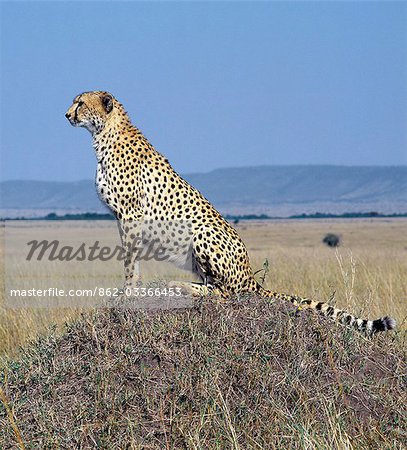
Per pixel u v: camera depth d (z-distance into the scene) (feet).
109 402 31.37
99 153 43.52
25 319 48.49
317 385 32.78
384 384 33.58
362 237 320.50
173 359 33.24
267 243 251.19
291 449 29.09
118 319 36.11
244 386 32.09
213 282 41.06
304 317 36.45
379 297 56.95
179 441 29.84
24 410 32.24
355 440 30.01
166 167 42.47
